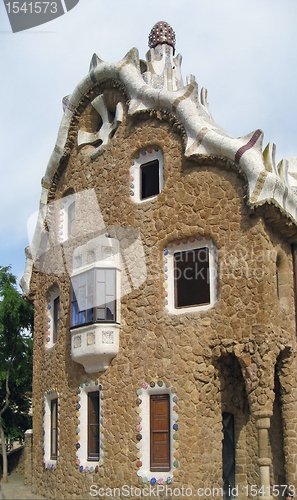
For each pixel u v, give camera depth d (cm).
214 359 1260
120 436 1327
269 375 1193
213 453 1238
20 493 1659
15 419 2353
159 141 1449
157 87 1614
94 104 1645
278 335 1253
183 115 1395
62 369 1570
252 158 1265
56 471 1512
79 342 1431
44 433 1653
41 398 1727
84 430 1439
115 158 1542
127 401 1338
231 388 1333
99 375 1414
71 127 1727
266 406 1174
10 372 2252
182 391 1261
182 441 1232
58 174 1802
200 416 1241
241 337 1227
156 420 1297
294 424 1326
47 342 1766
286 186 1287
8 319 2236
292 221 1321
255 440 1356
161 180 1445
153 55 2022
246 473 1355
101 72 1595
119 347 1391
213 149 1333
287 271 1383
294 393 1341
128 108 1527
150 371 1319
